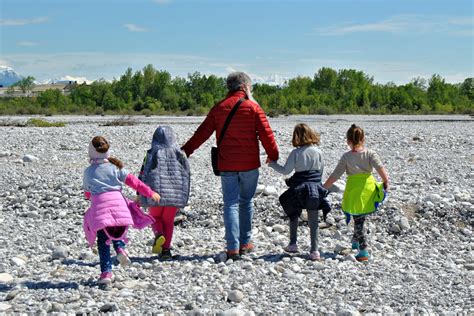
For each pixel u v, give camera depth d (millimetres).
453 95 91750
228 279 6074
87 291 5699
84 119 48969
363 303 5309
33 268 6699
